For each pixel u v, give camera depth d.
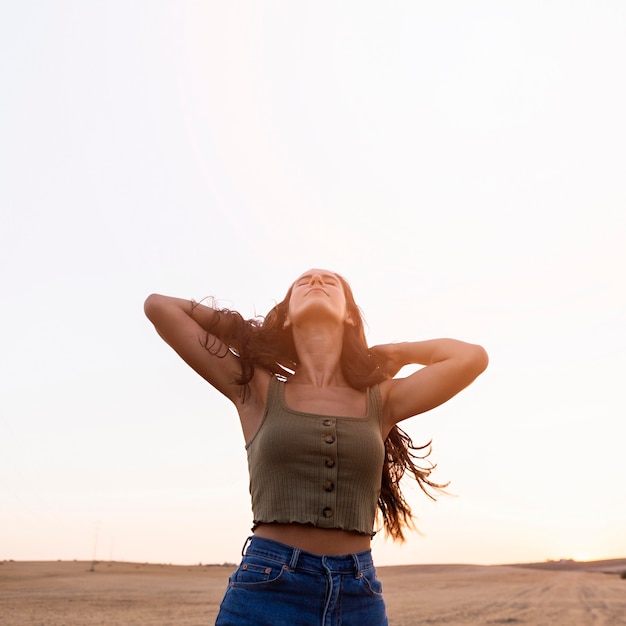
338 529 2.63
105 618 28.44
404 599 44.09
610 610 31.81
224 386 3.07
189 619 28.08
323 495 2.64
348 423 2.78
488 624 25.17
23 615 29.73
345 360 3.11
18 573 79.88
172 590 55.38
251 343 3.03
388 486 3.30
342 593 2.55
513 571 117.88
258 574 2.56
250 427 2.94
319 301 3.04
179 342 3.09
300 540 2.61
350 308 3.27
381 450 2.81
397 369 3.31
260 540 2.64
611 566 156.38
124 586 60.72
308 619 2.50
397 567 130.12
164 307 3.12
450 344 3.15
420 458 3.33
